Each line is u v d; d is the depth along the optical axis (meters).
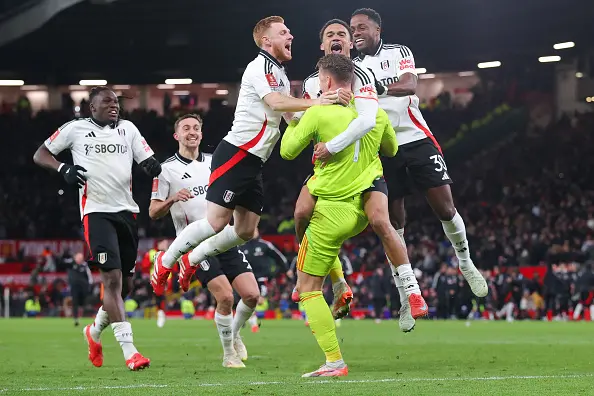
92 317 64.69
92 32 79.19
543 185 77.94
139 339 32.91
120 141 18.03
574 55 82.69
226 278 19.33
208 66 89.88
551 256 61.56
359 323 52.12
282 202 83.44
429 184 19.84
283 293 63.72
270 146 17.08
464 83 91.44
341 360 15.86
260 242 37.78
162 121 92.81
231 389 13.20
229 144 17.05
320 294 15.91
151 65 89.56
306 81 18.62
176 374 16.55
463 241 20.62
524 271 61.78
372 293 56.97
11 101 97.00
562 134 81.75
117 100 18.12
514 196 77.12
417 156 19.77
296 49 80.44
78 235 83.50
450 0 67.75
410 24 74.00
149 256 48.28
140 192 83.50
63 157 84.56
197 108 96.62
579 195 76.00
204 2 70.62
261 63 16.66
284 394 12.42
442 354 22.91
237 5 70.69
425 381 14.36
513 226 71.44
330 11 69.62
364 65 19.64
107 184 17.83
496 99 86.56
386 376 15.62
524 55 84.75
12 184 87.88
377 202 15.82
